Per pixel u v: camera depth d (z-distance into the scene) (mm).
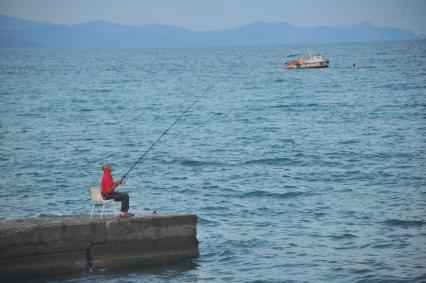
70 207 76875
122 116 180500
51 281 49031
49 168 102125
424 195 79750
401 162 101500
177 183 89375
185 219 53031
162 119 171375
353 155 108375
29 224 49719
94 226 50500
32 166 103812
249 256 56938
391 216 69875
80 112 192125
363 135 131500
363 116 164875
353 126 146250
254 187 86062
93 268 50562
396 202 76375
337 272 53000
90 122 166375
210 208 75062
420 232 63844
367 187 85000
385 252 57812
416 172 93562
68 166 103812
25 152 117688
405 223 67125
